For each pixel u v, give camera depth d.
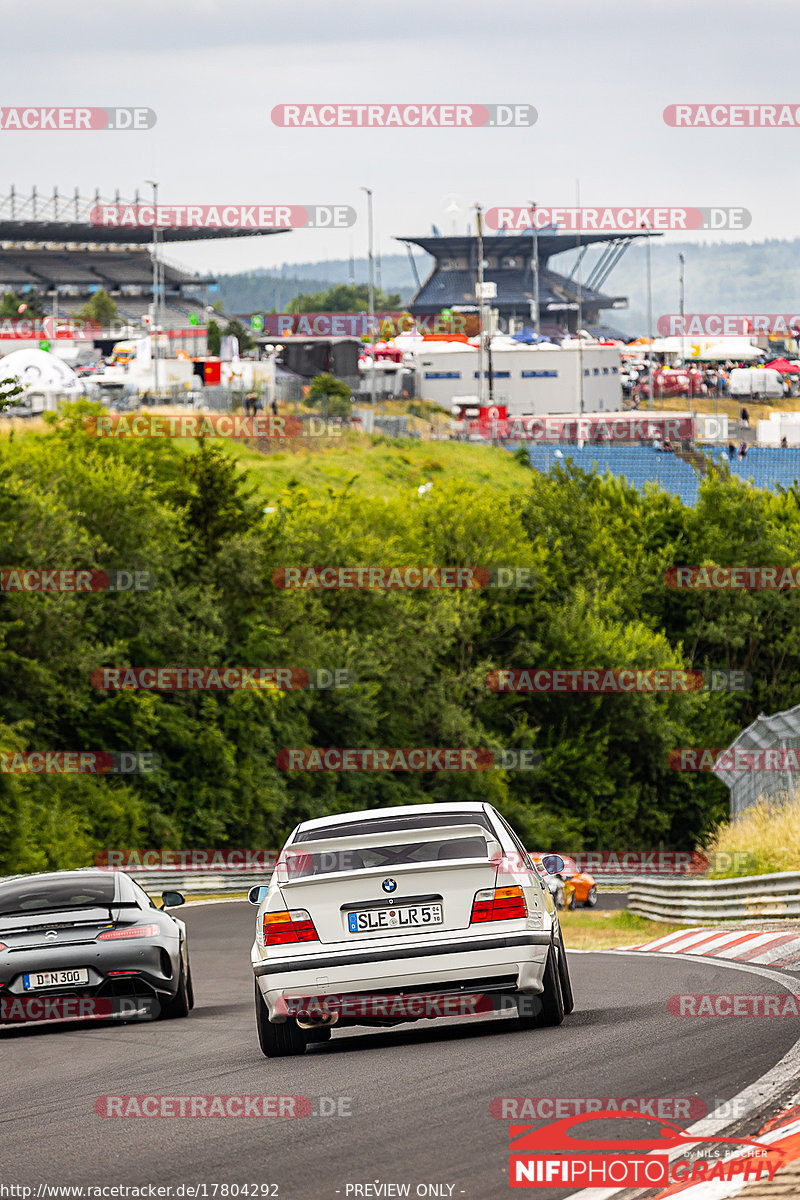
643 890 74.69
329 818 28.94
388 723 164.88
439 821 27.83
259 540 156.25
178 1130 19.38
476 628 173.50
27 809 114.31
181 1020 35.31
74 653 129.62
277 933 25.91
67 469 144.62
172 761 139.50
